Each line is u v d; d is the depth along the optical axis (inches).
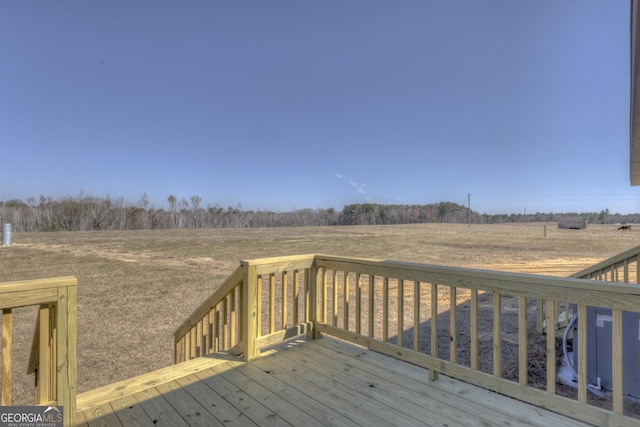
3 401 52.7
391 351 93.7
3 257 507.5
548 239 868.0
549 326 66.2
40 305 56.3
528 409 71.5
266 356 102.7
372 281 100.0
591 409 60.3
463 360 147.2
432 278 85.0
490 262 462.0
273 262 107.6
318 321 118.7
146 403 74.5
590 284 59.7
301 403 74.9
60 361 57.2
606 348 101.2
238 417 69.0
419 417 68.9
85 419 67.6
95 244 697.6
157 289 325.4
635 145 142.3
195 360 99.7
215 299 115.6
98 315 249.9
